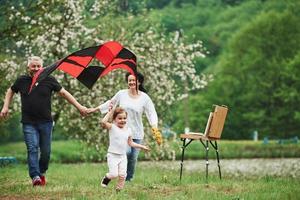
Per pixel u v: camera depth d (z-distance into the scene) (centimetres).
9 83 2644
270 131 7106
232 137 7444
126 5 4088
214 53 9606
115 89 2730
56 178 1658
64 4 2606
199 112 7481
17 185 1414
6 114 1390
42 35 2567
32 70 1394
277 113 7044
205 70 9069
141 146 1307
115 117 1298
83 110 1406
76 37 2764
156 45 2883
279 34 7381
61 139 6875
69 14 2661
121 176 1272
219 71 7625
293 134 7050
